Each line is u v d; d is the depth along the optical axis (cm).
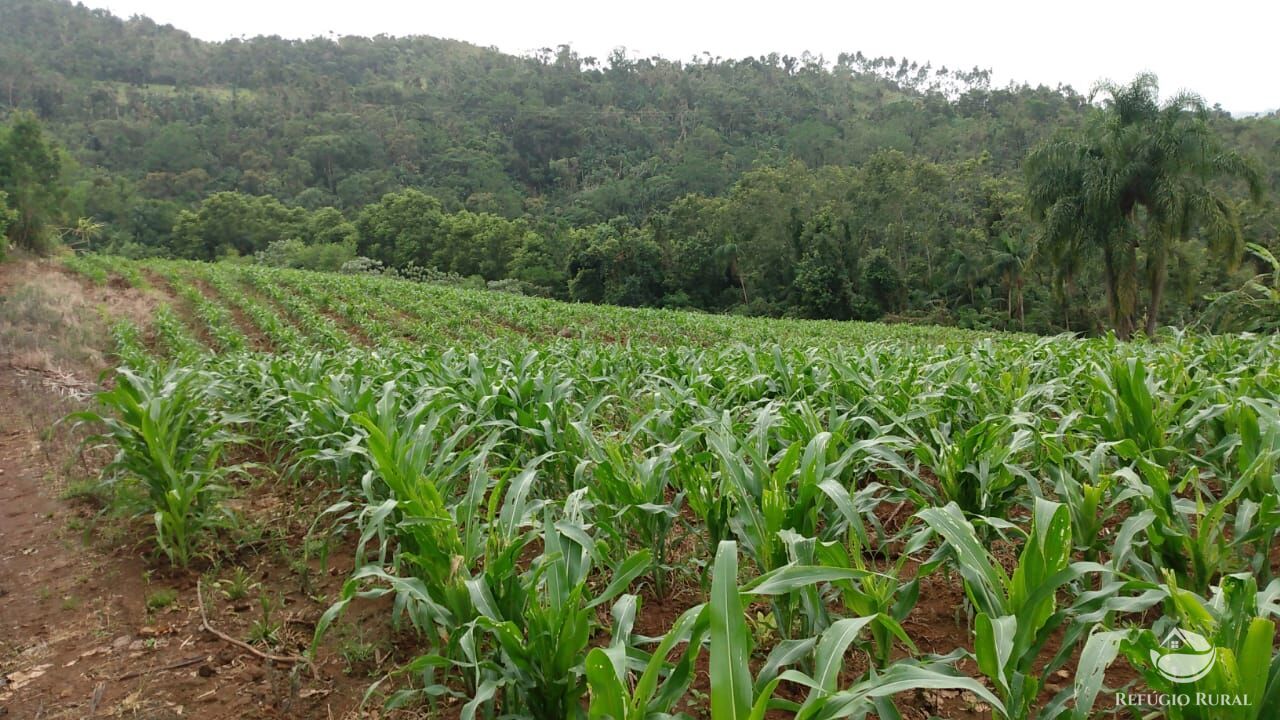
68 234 5325
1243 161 2173
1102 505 384
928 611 337
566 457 436
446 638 297
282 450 567
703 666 305
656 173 7912
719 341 2086
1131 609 213
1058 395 529
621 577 243
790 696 282
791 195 4612
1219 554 265
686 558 383
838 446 405
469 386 557
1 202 2778
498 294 3209
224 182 7875
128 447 422
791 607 283
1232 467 378
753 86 10419
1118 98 2291
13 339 1246
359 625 355
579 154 9300
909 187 4219
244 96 10606
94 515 513
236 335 1647
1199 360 587
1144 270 2506
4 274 2481
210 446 461
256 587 404
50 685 317
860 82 12356
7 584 417
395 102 10938
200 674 320
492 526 288
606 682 185
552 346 959
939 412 464
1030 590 217
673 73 11606
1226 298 1852
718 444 314
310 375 652
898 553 390
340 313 2264
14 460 666
